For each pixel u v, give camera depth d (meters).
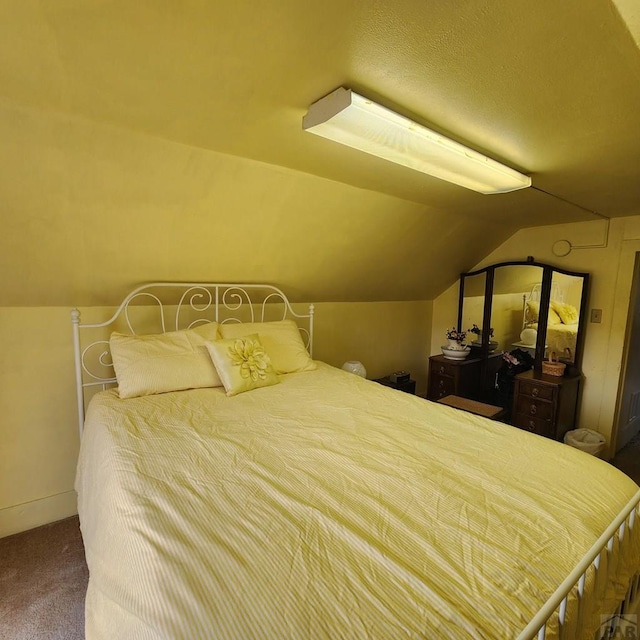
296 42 0.94
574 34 0.90
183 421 1.66
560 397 2.88
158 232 1.98
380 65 1.04
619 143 1.55
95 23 0.87
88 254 1.91
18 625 1.48
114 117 1.35
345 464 1.31
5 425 2.01
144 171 1.65
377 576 0.80
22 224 1.63
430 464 1.32
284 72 1.08
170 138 1.53
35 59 1.00
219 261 2.37
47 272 1.90
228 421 1.68
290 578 0.79
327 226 2.47
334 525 0.97
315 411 1.84
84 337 2.21
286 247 2.50
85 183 1.59
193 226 2.03
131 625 0.73
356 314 3.65
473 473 1.27
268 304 3.02
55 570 1.77
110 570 0.90
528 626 0.68
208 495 1.09
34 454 2.10
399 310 4.02
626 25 0.86
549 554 0.90
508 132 1.46
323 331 3.43
